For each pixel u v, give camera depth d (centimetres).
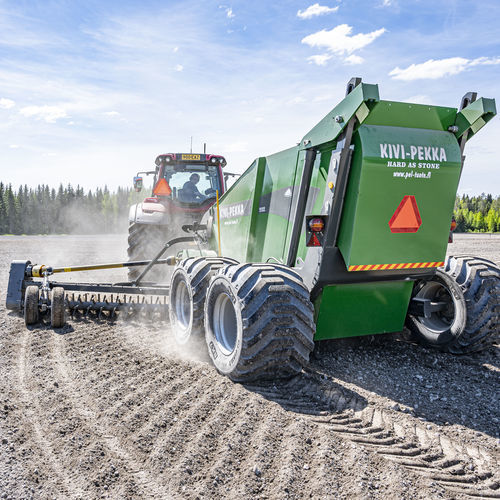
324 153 357
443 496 212
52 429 270
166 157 773
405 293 410
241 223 486
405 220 349
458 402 323
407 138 336
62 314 500
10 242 2455
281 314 313
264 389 334
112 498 207
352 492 210
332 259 353
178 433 264
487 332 397
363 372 379
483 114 334
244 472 227
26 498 206
